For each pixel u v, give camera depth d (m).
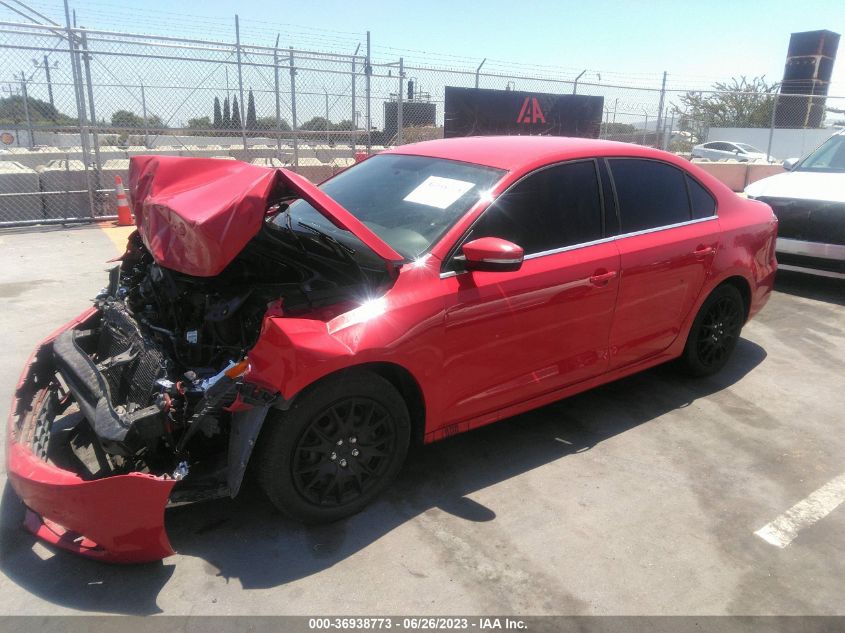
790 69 33.75
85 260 7.57
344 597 2.53
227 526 2.92
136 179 3.51
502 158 3.53
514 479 3.39
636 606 2.54
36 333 5.13
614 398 4.42
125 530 2.45
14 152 11.59
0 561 2.68
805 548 2.93
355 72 12.15
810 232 6.59
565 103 14.02
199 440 2.83
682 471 3.53
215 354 2.96
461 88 12.75
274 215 3.78
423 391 3.00
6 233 9.14
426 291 2.95
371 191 3.68
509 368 3.33
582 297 3.50
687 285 4.12
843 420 4.18
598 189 3.70
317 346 2.58
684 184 4.23
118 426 2.50
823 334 5.82
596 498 3.25
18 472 2.56
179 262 2.79
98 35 9.83
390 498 3.18
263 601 2.49
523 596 2.57
